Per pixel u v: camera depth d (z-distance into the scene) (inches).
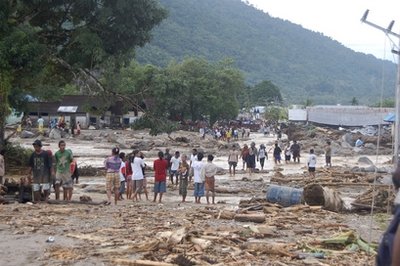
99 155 1737.2
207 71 4055.1
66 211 604.7
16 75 1142.3
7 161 1197.7
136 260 377.4
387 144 2282.2
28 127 2578.7
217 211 642.2
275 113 5511.8
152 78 1454.2
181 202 815.1
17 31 1070.4
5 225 517.7
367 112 3535.9
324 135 2783.0
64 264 377.1
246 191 997.8
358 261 402.0
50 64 1272.1
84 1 1171.9
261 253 418.0
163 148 2068.2
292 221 593.6
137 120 1402.6
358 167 1439.5
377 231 554.3
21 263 380.5
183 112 3823.8
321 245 455.8
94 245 434.3
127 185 847.1
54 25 1277.1
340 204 726.5
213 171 809.5
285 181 1146.0
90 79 1327.5
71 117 3171.8
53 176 725.9
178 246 420.2
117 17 1211.2
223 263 380.5
